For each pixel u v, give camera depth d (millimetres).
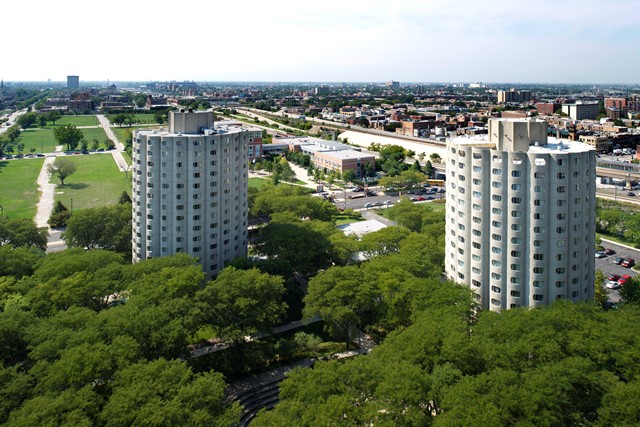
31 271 164625
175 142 172625
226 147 182375
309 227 199500
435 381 93875
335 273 143250
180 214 177125
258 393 117625
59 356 104688
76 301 135625
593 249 142375
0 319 115875
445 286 136375
